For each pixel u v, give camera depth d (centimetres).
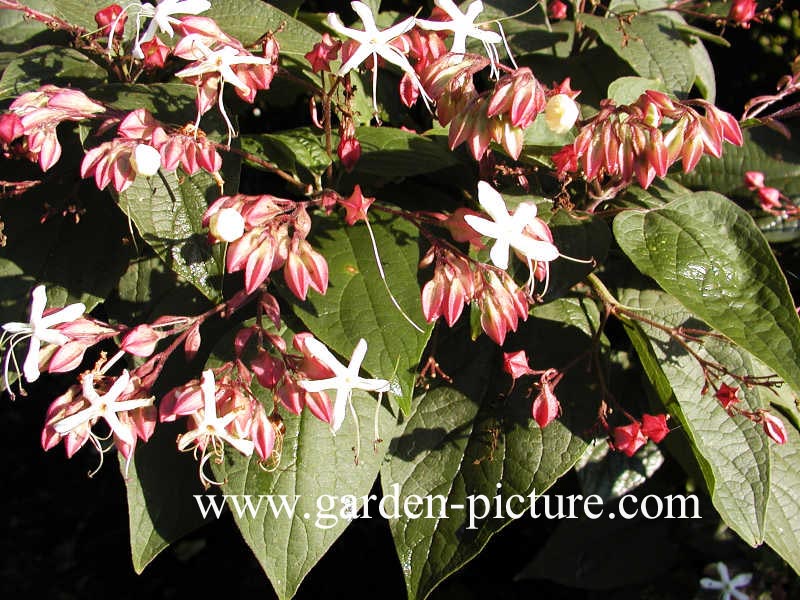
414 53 31
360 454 32
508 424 34
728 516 33
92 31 35
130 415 28
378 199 38
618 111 30
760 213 42
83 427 28
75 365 29
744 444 34
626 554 47
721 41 42
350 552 60
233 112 37
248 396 28
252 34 36
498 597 55
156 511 34
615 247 38
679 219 33
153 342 28
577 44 43
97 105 30
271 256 27
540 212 33
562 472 32
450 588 56
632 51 40
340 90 38
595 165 30
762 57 50
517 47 40
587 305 36
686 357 35
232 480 31
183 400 27
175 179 30
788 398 38
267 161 35
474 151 29
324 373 28
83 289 34
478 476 33
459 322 36
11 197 35
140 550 33
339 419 27
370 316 30
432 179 40
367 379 28
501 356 35
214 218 26
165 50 33
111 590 68
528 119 28
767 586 48
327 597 59
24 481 76
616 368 41
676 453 38
